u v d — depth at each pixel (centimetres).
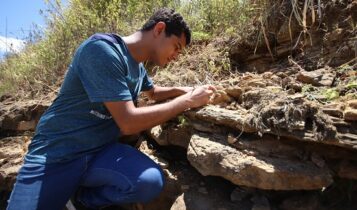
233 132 199
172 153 247
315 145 180
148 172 187
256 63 280
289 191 193
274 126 179
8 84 441
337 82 214
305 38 256
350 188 188
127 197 189
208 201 200
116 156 194
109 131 201
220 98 218
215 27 340
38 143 200
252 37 281
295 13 247
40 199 190
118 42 196
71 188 195
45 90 380
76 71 190
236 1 322
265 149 186
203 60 292
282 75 242
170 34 203
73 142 195
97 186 200
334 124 173
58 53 409
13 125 321
